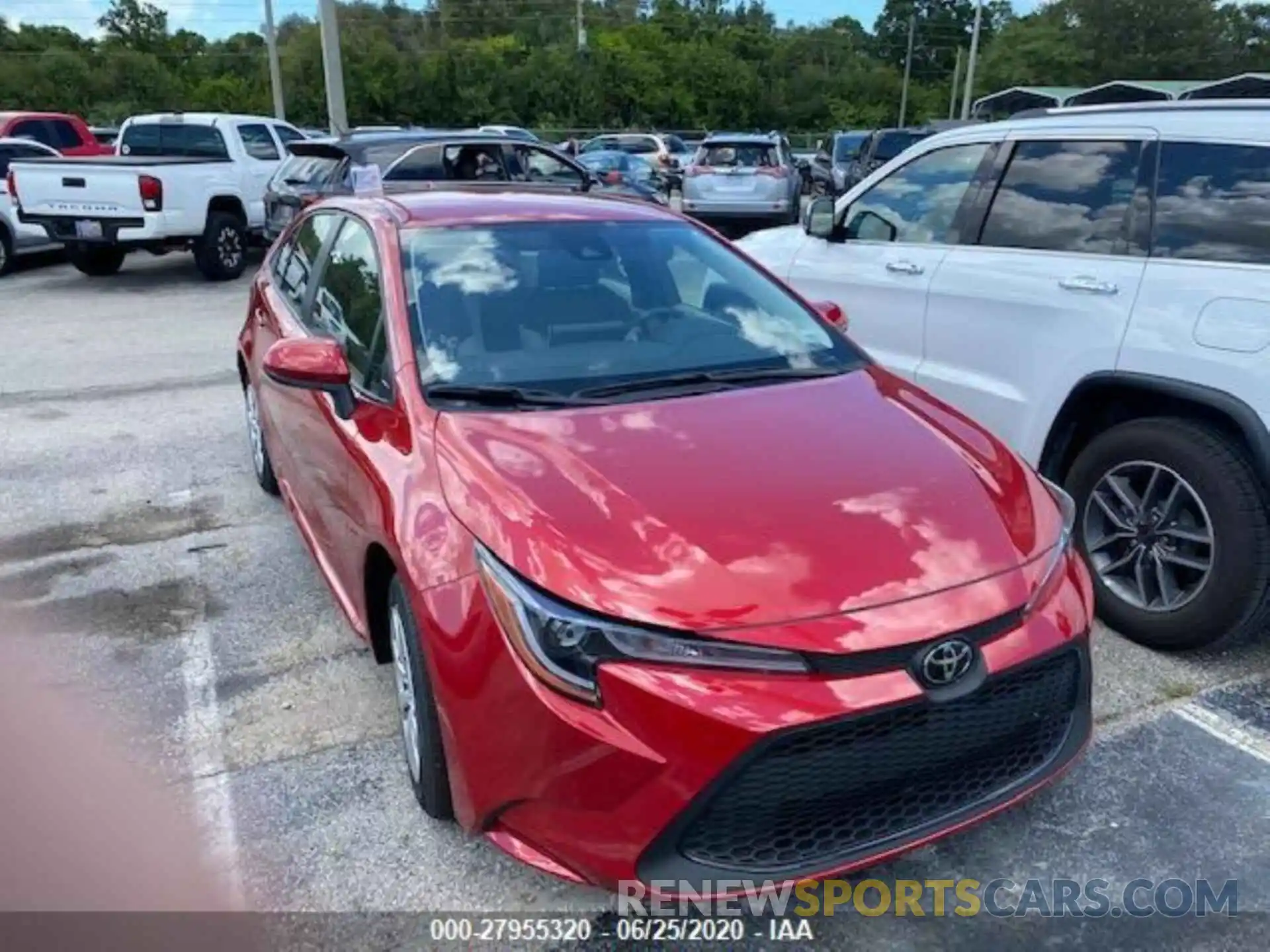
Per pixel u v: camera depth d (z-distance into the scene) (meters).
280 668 3.59
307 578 4.30
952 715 2.24
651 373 3.15
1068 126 4.14
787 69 71.81
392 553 2.60
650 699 2.09
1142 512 3.66
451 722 2.35
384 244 3.43
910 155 4.85
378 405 3.04
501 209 3.72
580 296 3.38
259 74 61.47
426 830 2.76
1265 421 3.27
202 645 3.74
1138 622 3.69
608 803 2.13
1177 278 3.58
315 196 9.85
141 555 4.55
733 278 3.69
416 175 9.98
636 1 80.75
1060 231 4.07
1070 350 3.87
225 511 5.07
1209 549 3.45
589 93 58.59
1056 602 2.45
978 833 2.77
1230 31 64.50
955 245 4.48
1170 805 2.87
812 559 2.27
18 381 7.68
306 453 3.61
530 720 2.18
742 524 2.36
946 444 2.85
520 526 2.34
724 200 15.80
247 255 13.73
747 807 2.12
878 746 2.17
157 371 8.01
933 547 2.37
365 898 2.54
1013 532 2.51
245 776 2.98
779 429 2.82
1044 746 2.47
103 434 6.35
